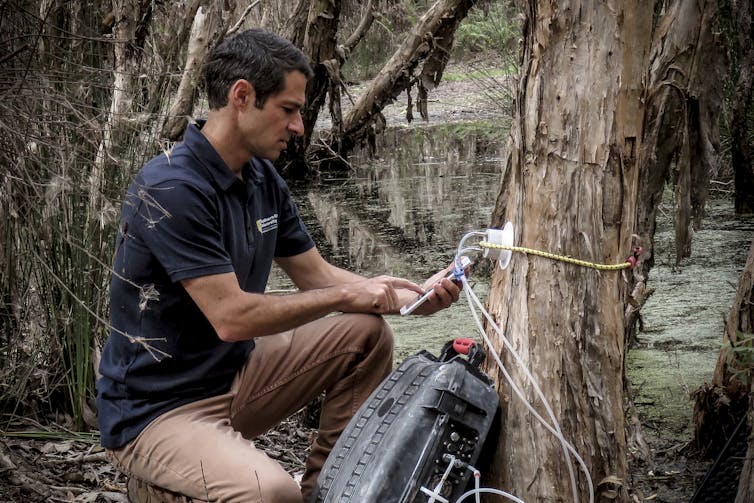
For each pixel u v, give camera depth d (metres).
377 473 2.17
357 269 5.75
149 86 3.50
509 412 2.32
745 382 3.06
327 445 2.63
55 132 2.70
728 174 7.40
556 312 2.26
